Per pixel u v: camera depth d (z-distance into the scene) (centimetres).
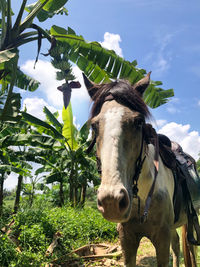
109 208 136
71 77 303
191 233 272
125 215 145
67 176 1316
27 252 423
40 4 536
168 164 250
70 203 998
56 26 554
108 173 145
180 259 422
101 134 162
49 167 1385
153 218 210
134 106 175
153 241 216
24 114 929
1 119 445
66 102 289
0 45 503
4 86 680
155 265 416
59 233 527
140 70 618
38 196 1290
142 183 205
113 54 588
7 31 514
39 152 1107
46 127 951
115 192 136
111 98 181
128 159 160
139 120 170
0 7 502
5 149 1016
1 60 392
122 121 162
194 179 310
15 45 517
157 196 210
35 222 560
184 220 295
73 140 1152
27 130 1119
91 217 707
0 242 414
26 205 805
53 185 1758
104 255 455
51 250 451
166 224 216
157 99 612
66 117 1095
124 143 158
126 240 218
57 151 1133
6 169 884
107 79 615
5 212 773
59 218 634
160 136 272
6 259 396
